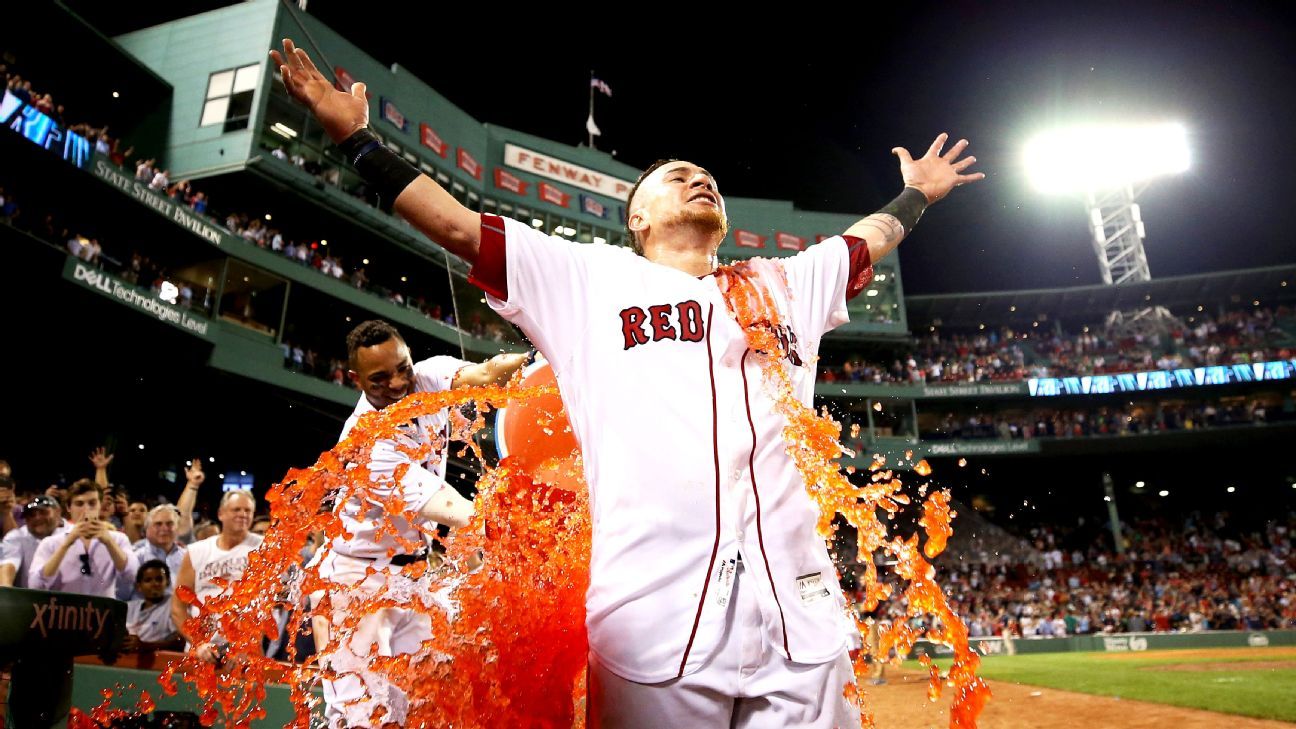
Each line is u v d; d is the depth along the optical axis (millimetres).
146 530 6699
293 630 2326
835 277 2152
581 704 2139
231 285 24094
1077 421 37094
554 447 2293
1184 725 5992
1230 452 35406
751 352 1789
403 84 30062
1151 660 16625
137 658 4035
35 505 6051
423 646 2002
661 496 1562
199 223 22359
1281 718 6238
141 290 19984
